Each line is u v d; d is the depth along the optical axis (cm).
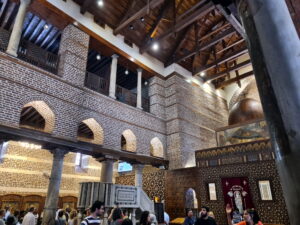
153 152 1558
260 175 1100
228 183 1184
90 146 1052
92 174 1700
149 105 1634
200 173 1305
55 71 1116
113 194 755
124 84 1936
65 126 995
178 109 1589
